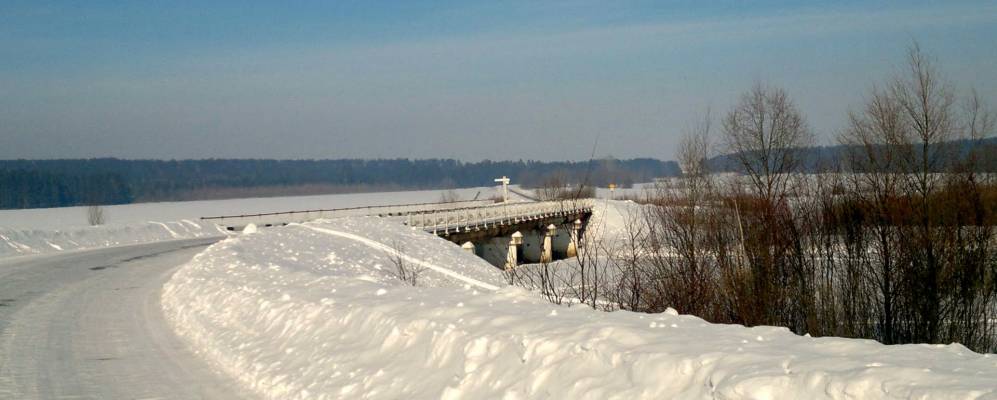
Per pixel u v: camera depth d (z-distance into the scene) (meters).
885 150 19.23
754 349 5.45
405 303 9.27
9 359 10.28
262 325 10.99
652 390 5.13
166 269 23.70
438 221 41.38
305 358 8.75
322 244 27.53
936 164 18.84
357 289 11.63
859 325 18.05
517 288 9.50
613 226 38.38
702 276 16.97
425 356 7.38
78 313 14.51
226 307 12.95
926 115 19.02
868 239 18.77
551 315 7.59
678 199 20.11
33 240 32.56
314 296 11.35
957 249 18.22
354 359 8.11
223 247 22.95
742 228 18.67
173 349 10.91
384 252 27.48
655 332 6.26
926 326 17.86
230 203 134.50
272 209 102.25
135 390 8.55
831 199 19.31
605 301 16.16
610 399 5.23
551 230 45.94
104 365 9.87
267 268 17.03
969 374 4.42
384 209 73.94
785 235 18.70
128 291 18.03
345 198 151.00
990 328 18.25
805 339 6.00
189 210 103.31
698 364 5.16
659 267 17.03
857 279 18.16
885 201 18.56
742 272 18.11
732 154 25.34
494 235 44.09
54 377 9.23
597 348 5.83
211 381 8.91
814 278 18.66
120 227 40.66
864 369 4.52
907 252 18.12
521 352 6.34
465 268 27.00
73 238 35.59
